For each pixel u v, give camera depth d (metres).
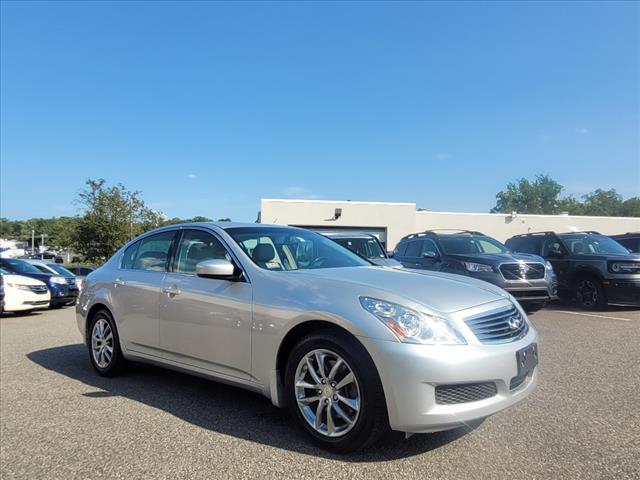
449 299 3.37
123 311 5.18
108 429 3.93
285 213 29.42
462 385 3.06
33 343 8.17
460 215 31.88
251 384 3.83
